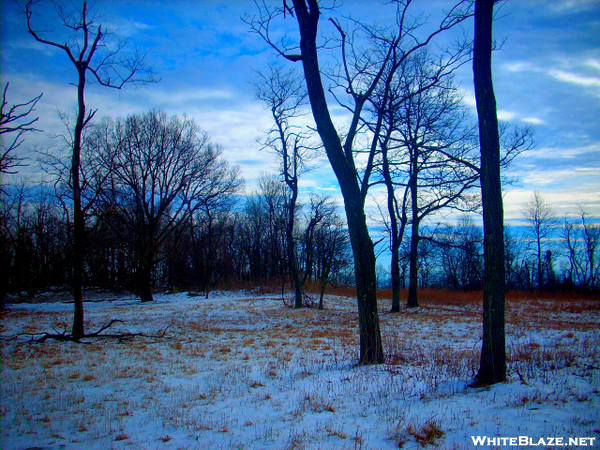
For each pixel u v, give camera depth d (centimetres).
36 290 3969
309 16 936
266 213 5672
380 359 902
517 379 695
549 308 2388
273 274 5356
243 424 558
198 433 531
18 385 766
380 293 3428
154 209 3631
